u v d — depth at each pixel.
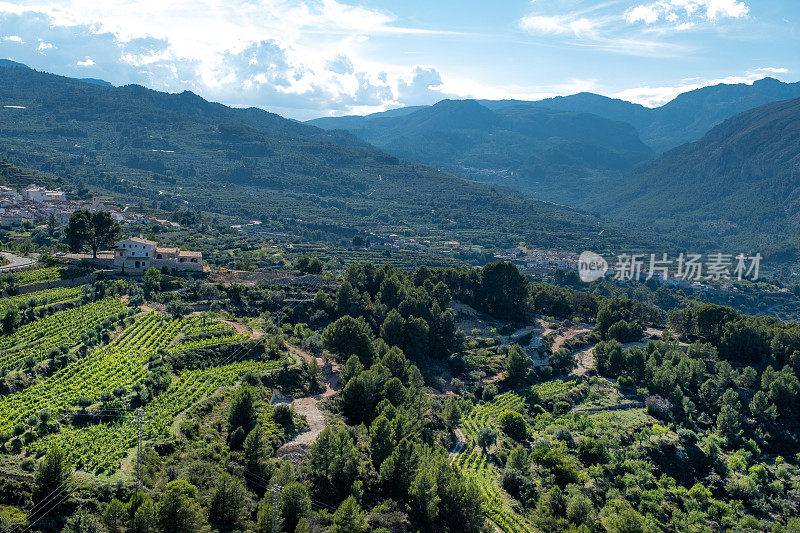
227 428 140.12
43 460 109.44
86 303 198.00
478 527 130.50
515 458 161.12
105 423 132.88
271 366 178.12
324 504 125.75
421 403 175.88
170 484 107.56
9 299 187.75
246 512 114.06
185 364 170.12
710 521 157.25
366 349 197.50
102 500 107.62
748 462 193.00
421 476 130.25
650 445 184.75
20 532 97.44
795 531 151.50
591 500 155.25
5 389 139.25
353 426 157.12
